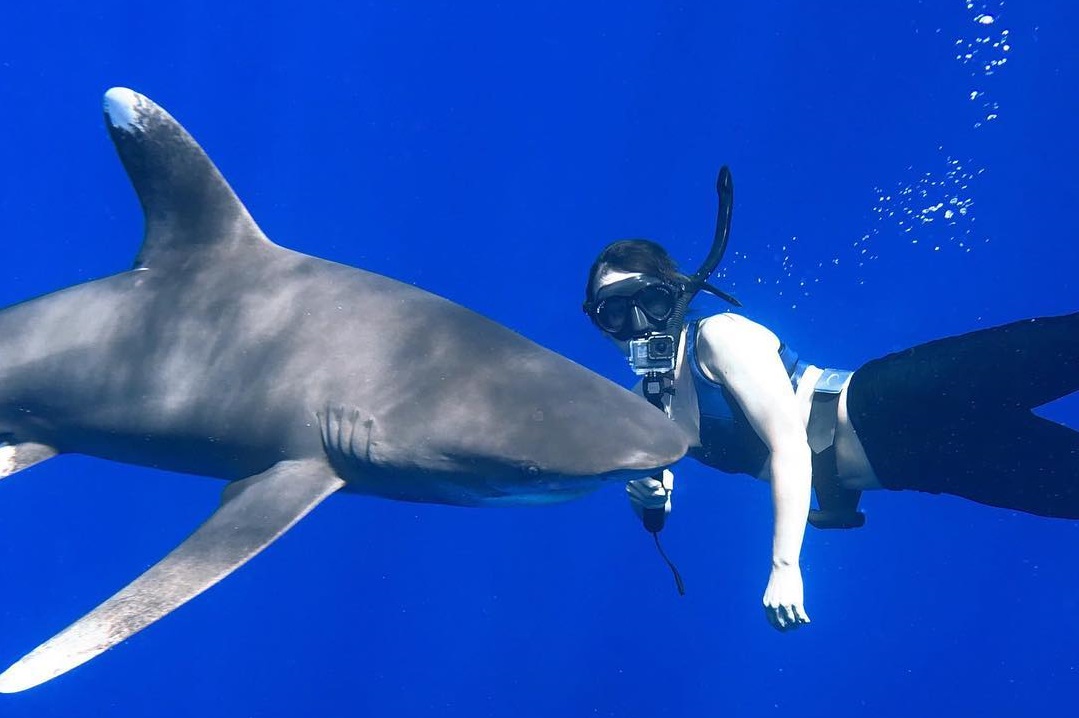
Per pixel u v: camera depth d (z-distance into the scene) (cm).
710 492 989
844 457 468
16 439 411
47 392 395
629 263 433
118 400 381
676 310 430
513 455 316
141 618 265
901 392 443
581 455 310
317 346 354
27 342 401
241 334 366
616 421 320
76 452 413
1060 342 425
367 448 334
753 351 413
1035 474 459
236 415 357
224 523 306
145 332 382
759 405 406
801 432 406
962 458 456
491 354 346
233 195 385
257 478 338
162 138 375
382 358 346
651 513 438
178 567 286
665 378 424
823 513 481
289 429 348
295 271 379
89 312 396
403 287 376
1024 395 439
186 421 368
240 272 382
